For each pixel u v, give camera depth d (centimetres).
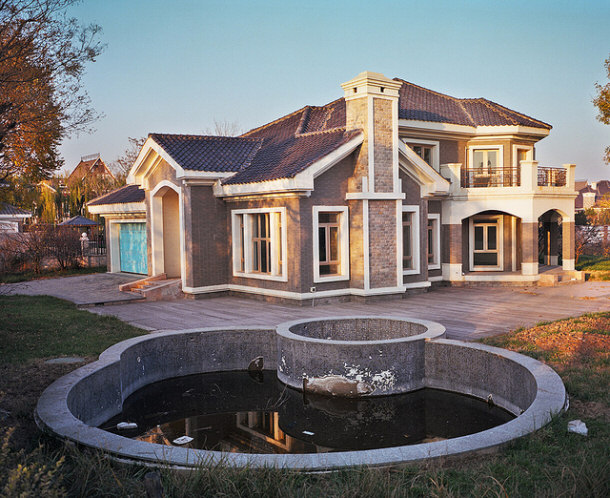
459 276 2072
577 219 3522
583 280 2161
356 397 1075
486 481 559
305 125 2027
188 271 1822
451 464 602
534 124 2227
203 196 1814
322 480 557
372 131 1659
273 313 1513
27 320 1428
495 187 2070
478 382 1038
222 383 1215
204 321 1423
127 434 956
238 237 1833
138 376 1141
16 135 1323
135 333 1276
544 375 855
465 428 959
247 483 539
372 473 548
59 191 4072
